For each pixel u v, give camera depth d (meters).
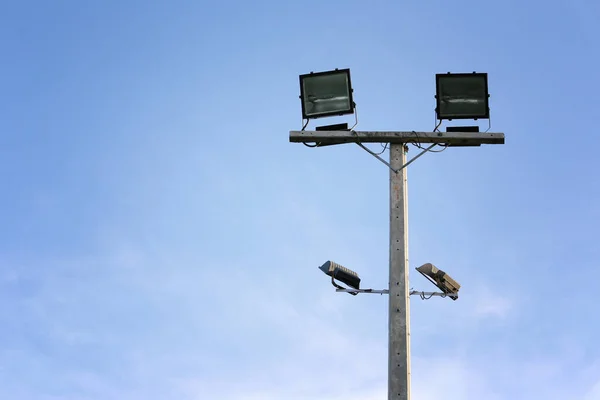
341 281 12.56
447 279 12.74
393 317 11.05
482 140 12.05
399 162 11.96
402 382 10.72
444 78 12.24
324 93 12.35
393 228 11.55
